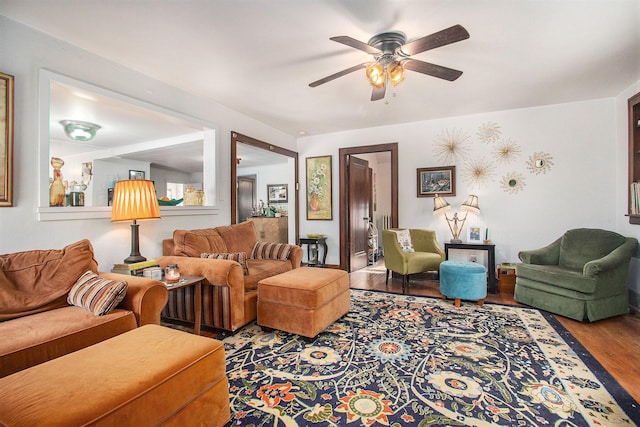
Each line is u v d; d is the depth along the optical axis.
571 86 3.30
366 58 2.64
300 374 1.93
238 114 4.13
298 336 2.52
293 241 5.56
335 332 2.59
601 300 2.78
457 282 3.26
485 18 2.09
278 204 7.95
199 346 1.40
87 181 6.05
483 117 4.23
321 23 2.14
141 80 2.90
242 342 2.40
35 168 2.18
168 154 6.04
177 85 3.20
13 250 2.08
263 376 1.91
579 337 2.46
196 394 1.32
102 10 1.99
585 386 1.78
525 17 2.08
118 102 2.73
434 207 4.34
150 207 2.59
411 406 1.61
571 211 3.83
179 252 2.91
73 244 2.20
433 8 1.98
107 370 1.17
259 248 3.71
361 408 1.60
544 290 3.10
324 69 2.85
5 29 2.04
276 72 2.91
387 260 4.29
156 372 1.18
